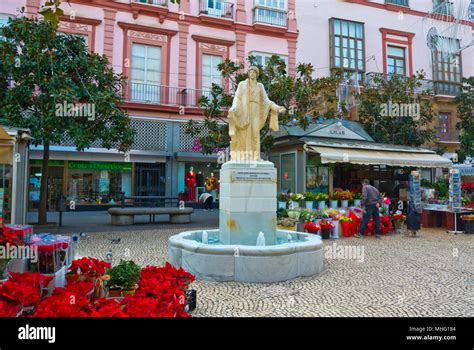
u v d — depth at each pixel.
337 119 16.11
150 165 18.95
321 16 21.45
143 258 6.93
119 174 18.50
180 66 19.00
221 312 3.97
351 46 21.64
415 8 23.47
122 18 17.95
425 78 22.88
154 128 18.73
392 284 5.27
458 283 5.36
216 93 13.26
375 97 18.02
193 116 19.16
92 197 18.00
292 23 20.84
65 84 10.24
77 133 9.91
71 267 3.61
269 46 20.44
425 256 7.51
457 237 10.67
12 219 8.97
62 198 11.50
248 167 6.21
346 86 18.56
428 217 13.34
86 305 2.60
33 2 16.16
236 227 6.11
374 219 10.40
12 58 10.10
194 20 19.23
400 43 22.88
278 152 14.31
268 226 6.23
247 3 20.30
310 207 11.68
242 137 6.66
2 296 2.48
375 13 22.50
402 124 17.59
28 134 9.52
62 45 10.97
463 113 20.05
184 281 3.89
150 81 18.53
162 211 12.57
